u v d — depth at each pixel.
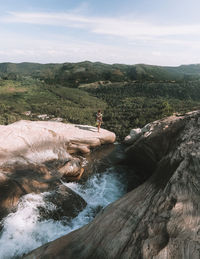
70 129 13.84
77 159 11.02
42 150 9.54
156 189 4.79
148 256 2.92
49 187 7.54
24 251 4.88
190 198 3.75
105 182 9.66
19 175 7.42
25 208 6.18
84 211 7.05
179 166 4.78
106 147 14.55
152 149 9.78
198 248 2.75
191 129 6.79
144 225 3.62
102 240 3.71
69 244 3.99
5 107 128.75
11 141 8.73
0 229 5.31
